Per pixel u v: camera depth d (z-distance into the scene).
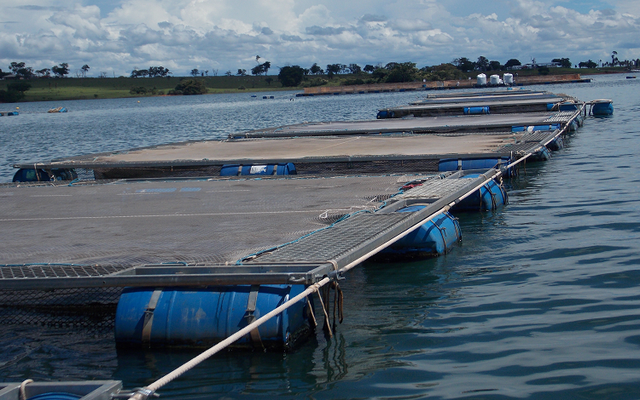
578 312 6.55
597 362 5.38
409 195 10.21
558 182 14.91
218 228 9.09
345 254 6.68
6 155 29.67
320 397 5.09
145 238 8.70
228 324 6.00
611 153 19.41
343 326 6.64
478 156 14.71
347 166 15.64
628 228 9.95
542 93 45.41
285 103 94.12
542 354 5.61
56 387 3.95
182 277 6.22
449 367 5.50
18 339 6.68
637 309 6.52
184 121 57.19
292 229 8.71
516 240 9.73
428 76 141.00
